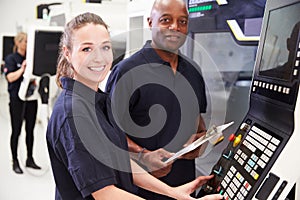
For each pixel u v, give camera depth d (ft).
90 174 3.08
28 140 13.16
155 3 4.28
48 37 10.12
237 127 3.97
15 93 12.40
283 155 2.59
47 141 3.46
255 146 3.06
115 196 3.14
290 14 2.84
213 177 3.59
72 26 3.24
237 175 3.09
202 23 5.42
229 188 3.10
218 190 3.29
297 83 2.57
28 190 12.13
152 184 3.93
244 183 2.88
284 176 2.47
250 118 3.51
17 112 12.79
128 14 4.95
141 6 4.70
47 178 12.79
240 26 4.94
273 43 3.11
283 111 2.75
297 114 2.56
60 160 3.40
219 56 5.58
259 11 4.63
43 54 10.28
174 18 4.25
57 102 3.39
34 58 10.29
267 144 2.87
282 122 2.79
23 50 11.93
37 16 11.96
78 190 3.32
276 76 2.94
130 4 5.06
